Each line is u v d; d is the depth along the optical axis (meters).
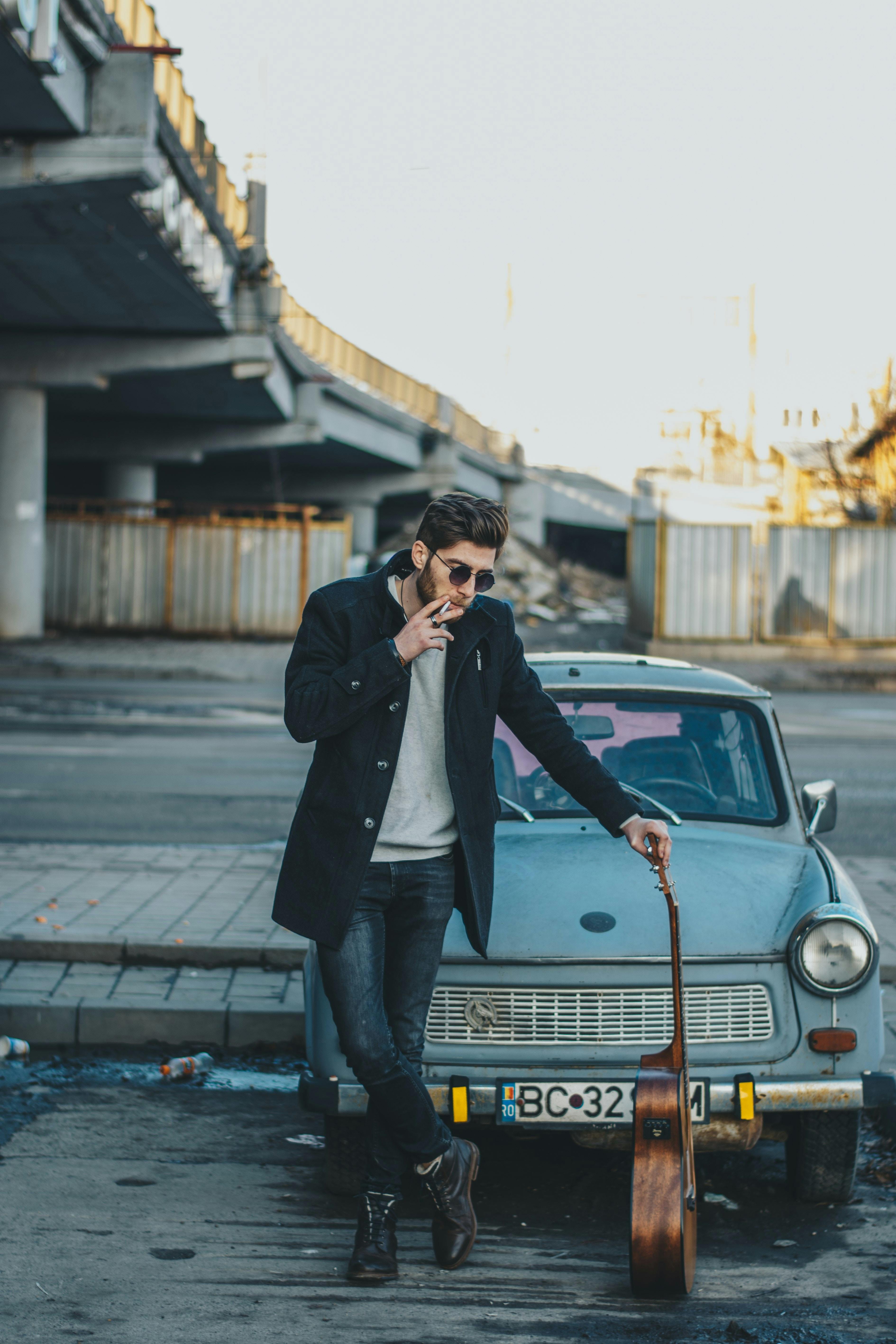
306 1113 4.93
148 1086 5.18
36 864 8.16
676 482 50.56
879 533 29.36
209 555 30.55
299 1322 3.15
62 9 14.43
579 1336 3.11
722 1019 3.82
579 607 43.34
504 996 3.83
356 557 43.44
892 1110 4.76
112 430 37.00
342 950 3.29
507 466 54.41
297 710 3.21
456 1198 3.46
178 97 18.69
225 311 25.72
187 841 9.59
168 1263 3.50
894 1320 3.24
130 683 23.34
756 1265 3.60
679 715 4.95
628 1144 3.72
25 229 19.00
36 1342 3.01
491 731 3.39
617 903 4.02
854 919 3.88
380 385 43.22
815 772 13.98
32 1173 4.19
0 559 27.72
